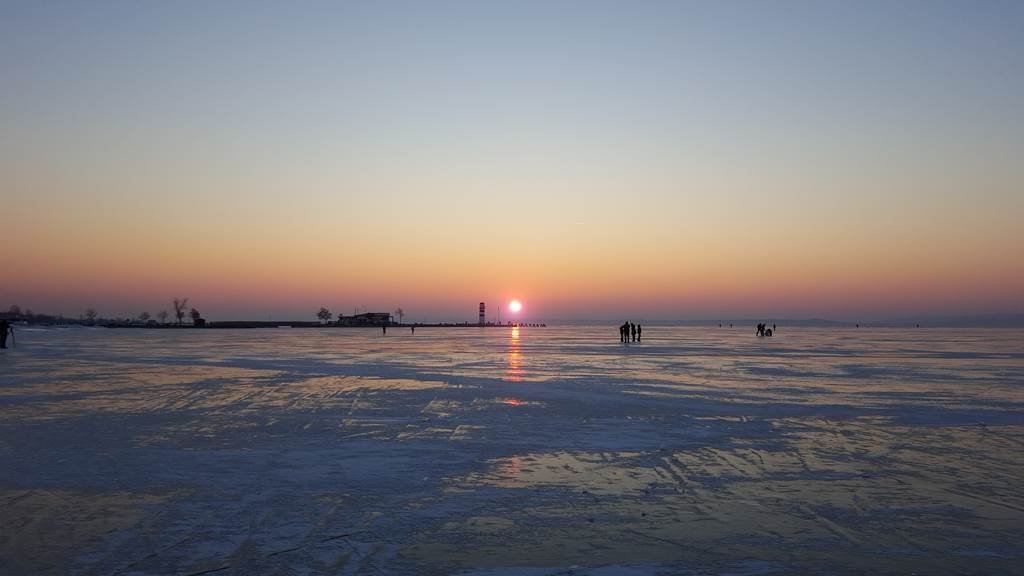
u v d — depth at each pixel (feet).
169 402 66.64
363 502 31.55
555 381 87.04
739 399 68.85
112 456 41.45
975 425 53.42
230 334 396.16
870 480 35.96
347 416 57.67
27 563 23.93
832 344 214.69
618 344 215.51
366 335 367.86
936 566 23.86
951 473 37.55
